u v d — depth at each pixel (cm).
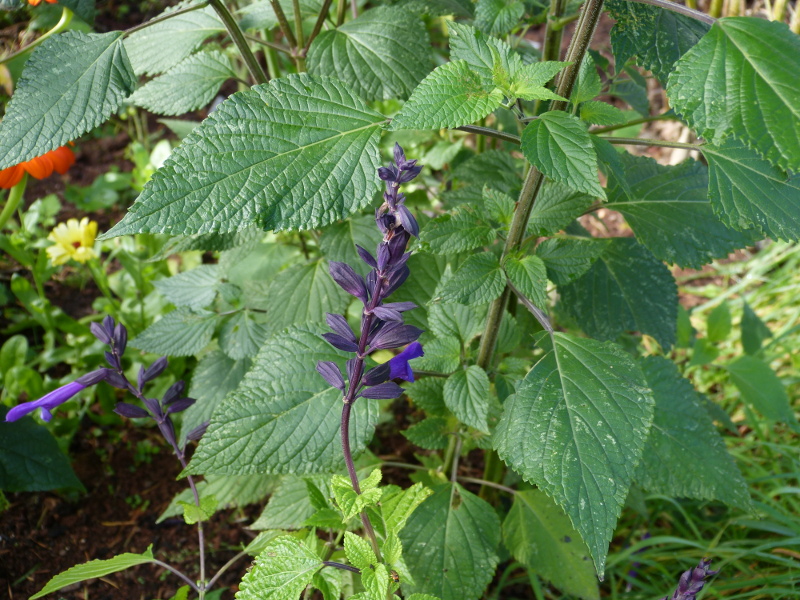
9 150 29
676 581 48
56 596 47
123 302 65
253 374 36
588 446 28
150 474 56
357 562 27
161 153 77
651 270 43
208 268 53
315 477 40
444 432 40
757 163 30
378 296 24
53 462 46
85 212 80
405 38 40
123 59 32
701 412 38
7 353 55
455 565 38
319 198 27
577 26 28
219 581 49
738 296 74
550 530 42
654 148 86
